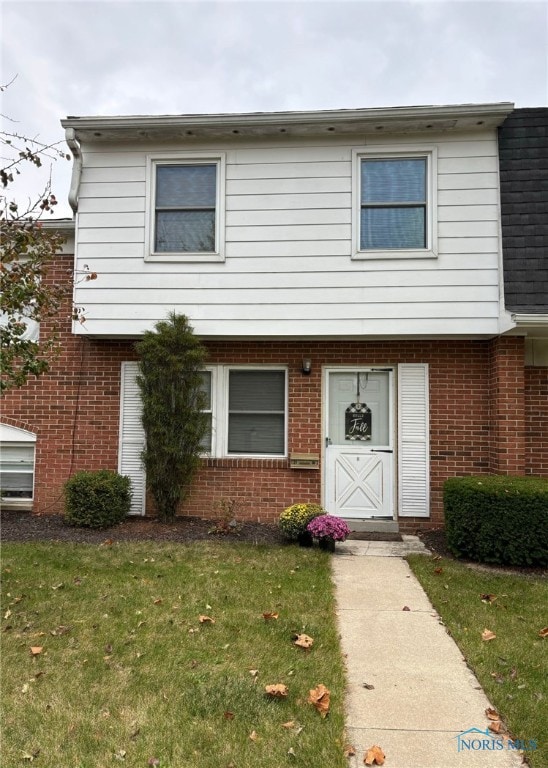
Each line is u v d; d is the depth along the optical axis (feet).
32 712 9.61
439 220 23.97
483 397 24.98
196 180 25.36
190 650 12.07
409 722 9.59
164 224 25.35
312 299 24.30
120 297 24.91
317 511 22.13
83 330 24.88
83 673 10.98
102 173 25.32
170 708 9.77
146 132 24.48
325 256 24.36
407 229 24.39
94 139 25.05
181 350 23.93
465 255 23.72
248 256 24.66
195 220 25.29
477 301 23.48
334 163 24.62
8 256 16.51
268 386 26.58
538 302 22.02
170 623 13.51
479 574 18.17
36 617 13.79
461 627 13.71
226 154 25.00
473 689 10.78
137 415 26.40
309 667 11.39
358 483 25.75
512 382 23.43
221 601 15.06
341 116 23.38
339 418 26.14
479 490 19.66
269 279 24.53
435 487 25.04
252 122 23.79
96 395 26.55
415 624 14.06
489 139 24.09
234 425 26.58
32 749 8.63
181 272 24.84
